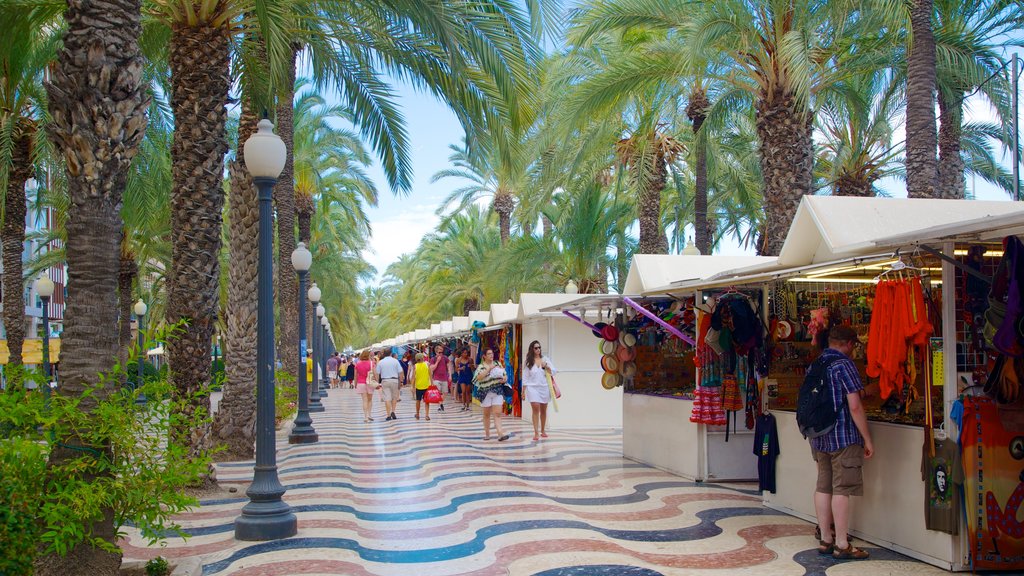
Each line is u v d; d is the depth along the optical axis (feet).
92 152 17.70
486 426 48.44
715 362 32.01
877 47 46.11
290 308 80.69
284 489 23.52
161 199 70.08
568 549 21.11
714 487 31.04
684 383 38.65
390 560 20.38
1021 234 17.61
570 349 57.36
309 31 36.45
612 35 60.39
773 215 43.32
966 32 49.21
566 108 52.47
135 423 17.80
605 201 85.92
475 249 123.95
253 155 23.54
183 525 24.97
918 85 42.09
